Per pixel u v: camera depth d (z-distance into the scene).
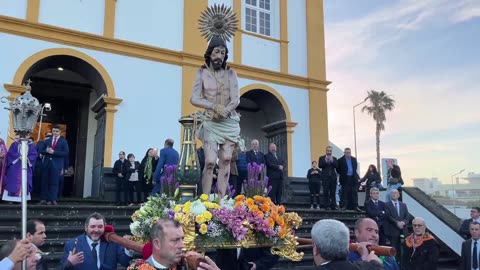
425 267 6.39
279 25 15.28
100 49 11.97
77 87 14.10
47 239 7.27
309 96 15.32
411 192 11.47
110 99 11.80
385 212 8.30
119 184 10.23
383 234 8.24
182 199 4.14
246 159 9.85
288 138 14.60
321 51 15.85
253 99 15.48
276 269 7.58
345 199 11.53
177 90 12.89
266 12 15.43
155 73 12.65
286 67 15.05
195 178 4.25
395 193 8.55
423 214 10.88
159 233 2.65
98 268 3.89
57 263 6.60
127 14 12.52
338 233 2.57
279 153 14.88
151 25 12.83
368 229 3.78
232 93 4.96
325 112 15.45
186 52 13.05
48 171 8.91
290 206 12.48
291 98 14.98
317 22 16.02
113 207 8.74
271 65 14.84
